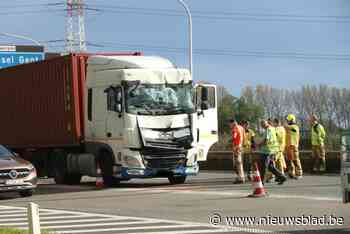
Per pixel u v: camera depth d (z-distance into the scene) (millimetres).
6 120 29281
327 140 34062
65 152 26016
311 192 18891
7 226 13914
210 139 25984
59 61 25250
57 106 25469
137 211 15969
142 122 22453
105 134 23328
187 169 23203
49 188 24375
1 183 20500
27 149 28250
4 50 51031
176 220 14062
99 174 23828
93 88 23891
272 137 22219
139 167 22438
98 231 12852
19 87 28172
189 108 23188
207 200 17625
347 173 11664
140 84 22594
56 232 12539
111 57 23547
